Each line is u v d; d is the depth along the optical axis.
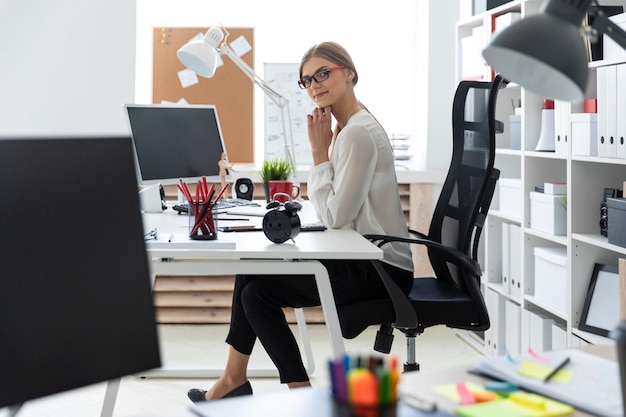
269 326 2.50
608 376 1.08
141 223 1.02
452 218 2.70
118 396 3.31
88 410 3.15
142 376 3.55
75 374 0.95
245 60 4.69
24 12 4.29
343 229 2.64
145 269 1.02
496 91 2.49
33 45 4.30
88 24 4.33
